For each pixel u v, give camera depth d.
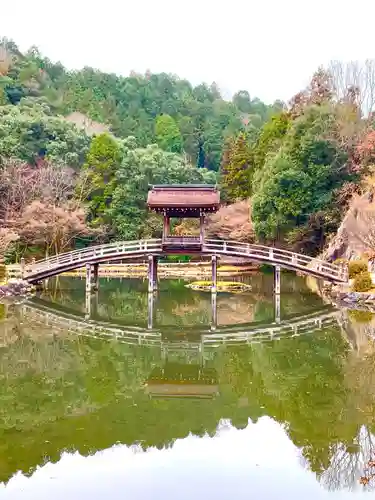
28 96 76.06
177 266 53.94
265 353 20.31
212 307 31.22
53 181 49.88
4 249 37.78
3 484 9.85
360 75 49.41
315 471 10.43
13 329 24.42
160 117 89.88
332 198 41.75
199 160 94.69
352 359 18.80
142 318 27.94
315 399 14.59
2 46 88.00
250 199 51.59
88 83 95.31
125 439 12.06
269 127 54.66
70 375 17.27
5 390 15.47
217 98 129.25
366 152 40.66
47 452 11.30
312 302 32.56
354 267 31.67
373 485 9.82
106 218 54.59
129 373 17.67
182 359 19.58
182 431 12.55
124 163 55.19
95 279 37.47
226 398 15.04
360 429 12.38
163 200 31.86
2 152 53.09
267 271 51.41
